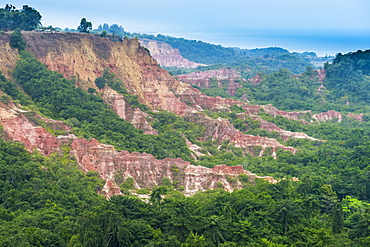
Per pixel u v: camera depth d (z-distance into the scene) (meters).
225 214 174.25
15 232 147.62
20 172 184.50
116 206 167.25
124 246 153.00
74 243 147.25
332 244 162.62
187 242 155.12
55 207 171.38
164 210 173.62
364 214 188.62
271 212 179.62
